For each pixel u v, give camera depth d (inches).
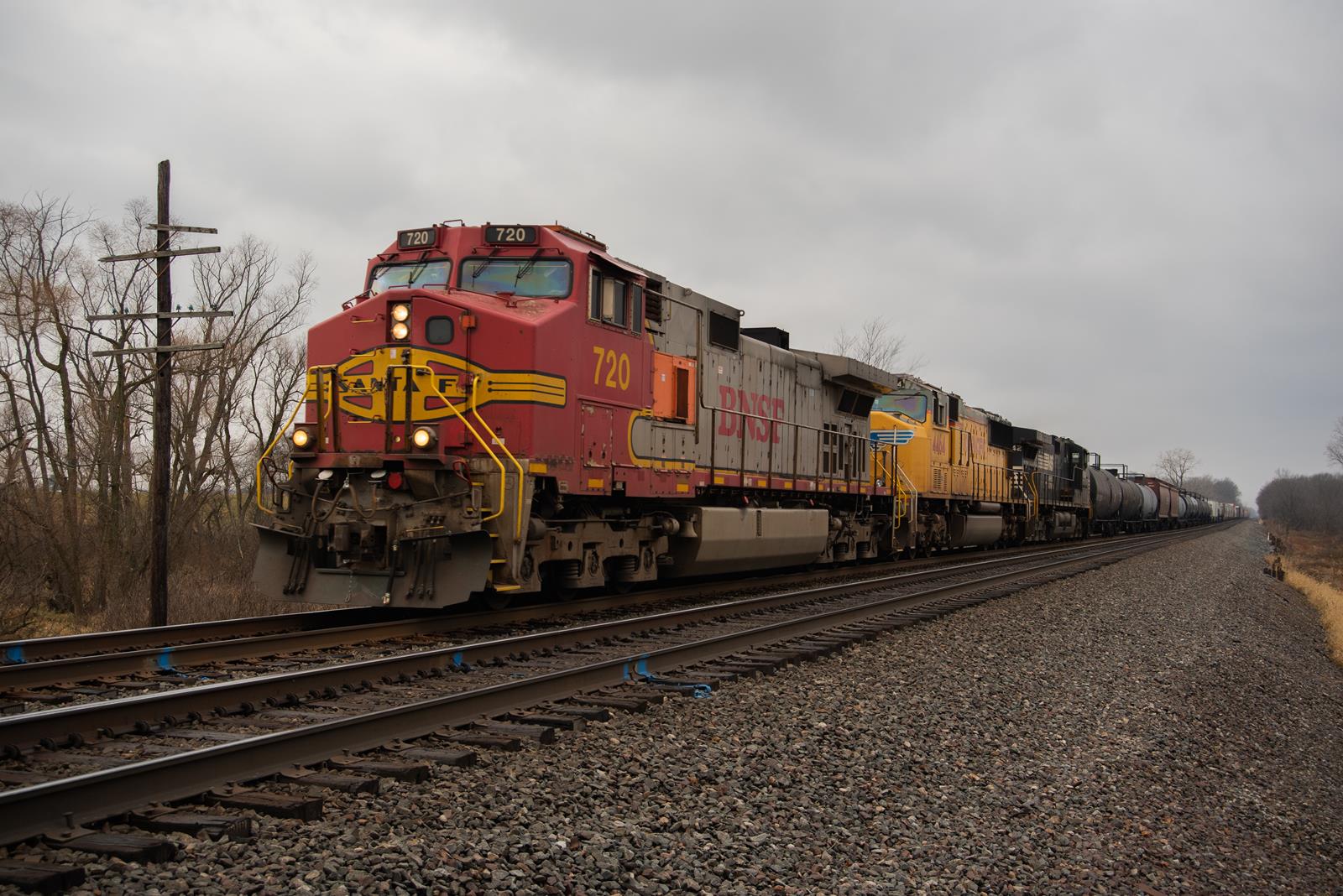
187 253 445.7
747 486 639.8
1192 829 273.7
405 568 410.0
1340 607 1046.4
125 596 596.4
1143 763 322.3
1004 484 1274.6
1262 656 603.2
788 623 436.5
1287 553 2203.5
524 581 431.5
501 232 460.1
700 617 475.5
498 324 420.8
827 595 596.4
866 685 361.7
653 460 523.8
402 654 343.0
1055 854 230.7
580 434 453.4
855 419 852.0
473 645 339.0
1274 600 1011.3
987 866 213.8
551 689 292.5
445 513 402.9
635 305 507.8
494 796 203.6
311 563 428.1
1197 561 1275.8
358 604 409.7
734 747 264.8
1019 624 548.1
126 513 654.5
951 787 265.1
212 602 542.9
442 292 431.2
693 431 571.2
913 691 362.3
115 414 644.7
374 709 269.4
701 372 584.4
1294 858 276.1
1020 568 898.7
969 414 1154.0
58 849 160.4
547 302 447.5
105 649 362.3
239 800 184.9
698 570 597.0
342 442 431.8
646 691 310.3
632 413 502.3
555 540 454.0
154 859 159.5
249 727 244.8
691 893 176.4
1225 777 337.4
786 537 677.3
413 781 207.5
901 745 293.3
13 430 607.2
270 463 438.0
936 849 218.2
